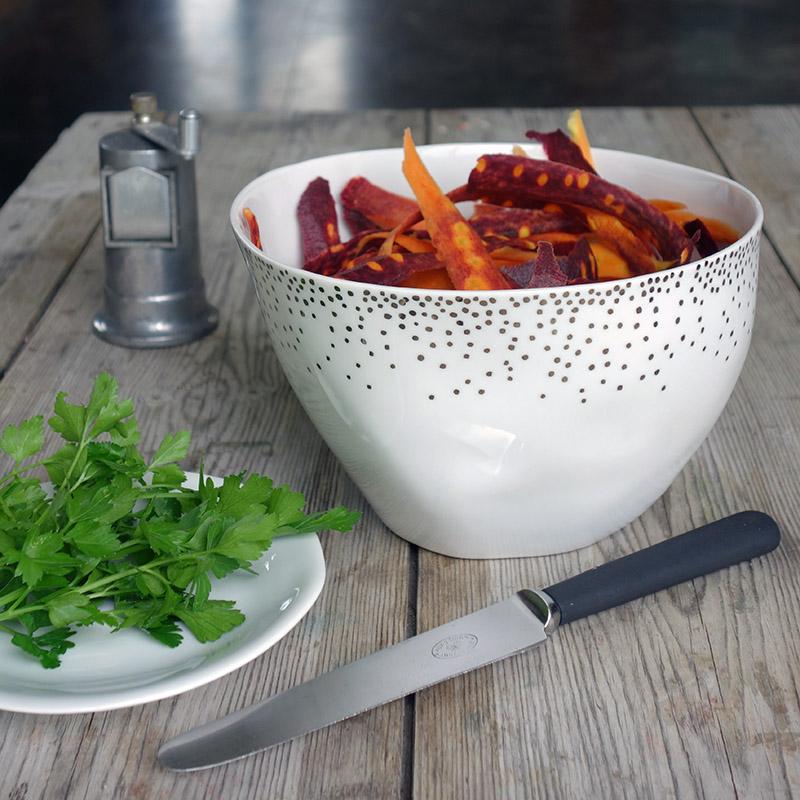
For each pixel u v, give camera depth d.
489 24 5.04
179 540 0.57
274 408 0.86
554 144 0.77
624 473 0.62
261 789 0.50
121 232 0.96
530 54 4.54
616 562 0.61
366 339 0.58
